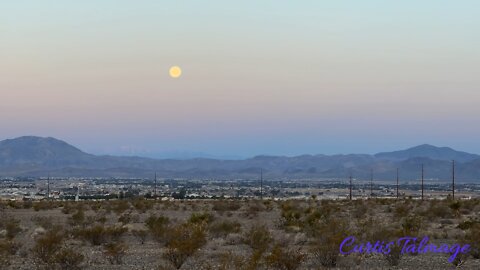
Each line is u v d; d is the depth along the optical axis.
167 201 97.12
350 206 82.31
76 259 27.95
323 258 28.50
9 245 34.03
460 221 57.09
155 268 28.19
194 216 49.84
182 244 28.69
